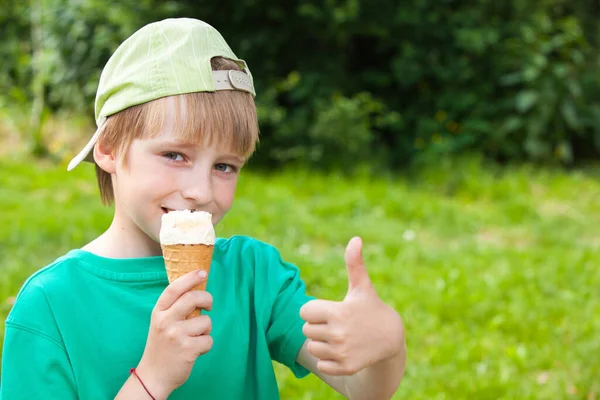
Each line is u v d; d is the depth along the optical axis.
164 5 8.55
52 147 8.51
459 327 4.36
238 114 1.53
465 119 9.60
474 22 9.56
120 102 1.52
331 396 3.35
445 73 9.47
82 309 1.53
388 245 6.04
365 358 1.37
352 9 8.77
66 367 1.48
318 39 9.48
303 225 6.47
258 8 8.99
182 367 1.40
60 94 9.24
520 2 9.64
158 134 1.48
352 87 9.70
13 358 1.47
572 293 5.00
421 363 3.84
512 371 3.76
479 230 7.04
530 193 8.20
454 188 8.34
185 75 1.49
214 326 1.63
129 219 1.62
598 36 10.29
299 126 8.77
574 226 7.18
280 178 8.12
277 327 1.73
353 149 8.65
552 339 4.21
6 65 9.95
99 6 8.54
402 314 4.43
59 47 9.01
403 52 9.47
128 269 1.58
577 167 9.65
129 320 1.54
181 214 1.45
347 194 7.61
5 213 6.14
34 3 9.38
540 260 5.82
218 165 1.58
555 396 3.50
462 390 3.51
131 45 1.56
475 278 5.23
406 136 9.70
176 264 1.45
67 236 5.57
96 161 1.62
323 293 4.66
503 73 9.62
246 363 1.67
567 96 9.52
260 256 1.79
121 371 1.51
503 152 9.39
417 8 9.39
